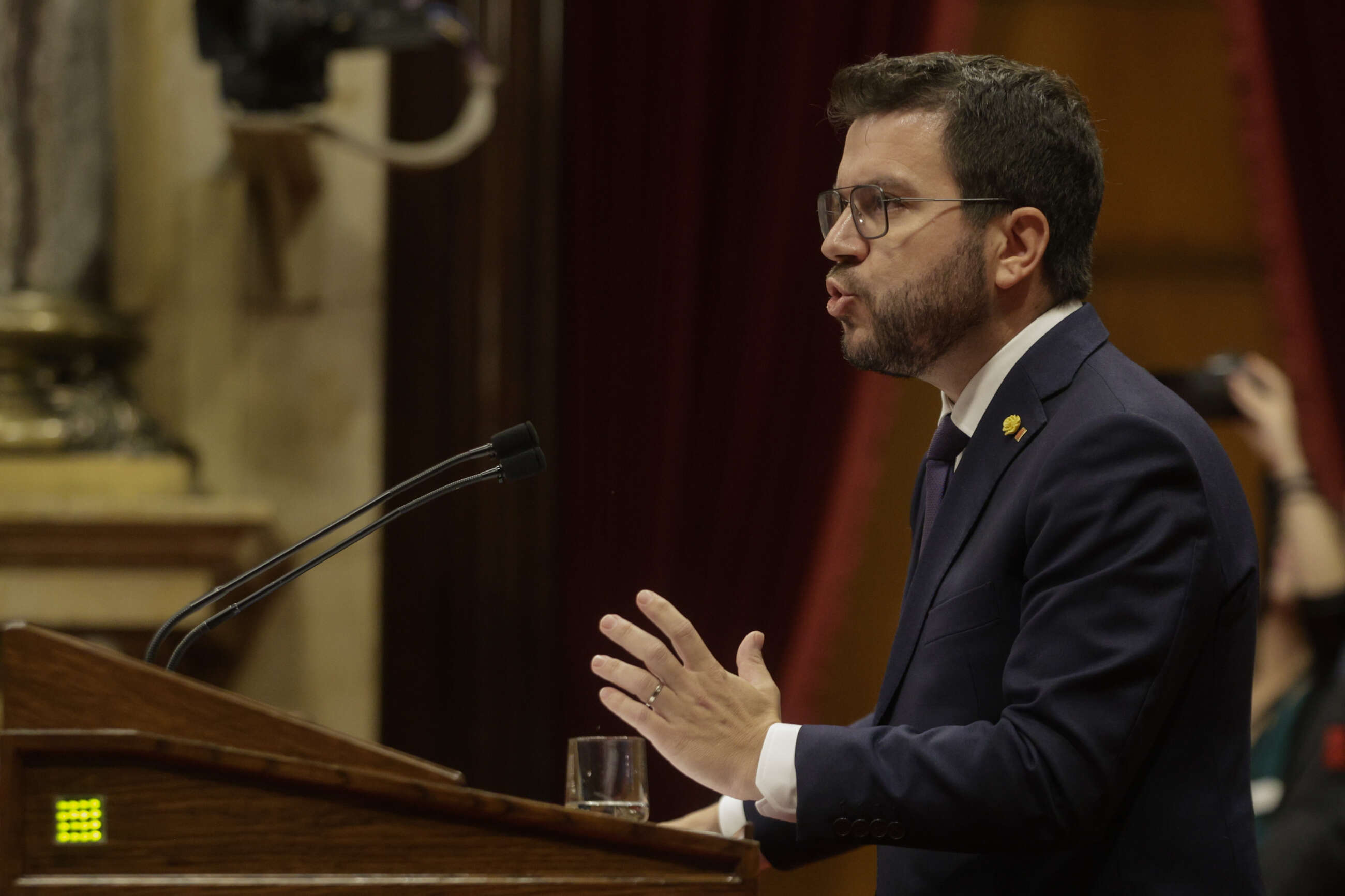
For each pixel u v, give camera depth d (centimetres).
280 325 1347
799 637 1366
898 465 1661
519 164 1348
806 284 1400
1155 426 528
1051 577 521
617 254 1362
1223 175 1739
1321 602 1079
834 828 504
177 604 1222
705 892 430
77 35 1307
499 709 1306
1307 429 1524
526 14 1357
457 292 1342
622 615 1324
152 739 411
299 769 417
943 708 556
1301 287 1535
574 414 1342
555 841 431
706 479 1373
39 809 411
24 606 1207
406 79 1357
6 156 1289
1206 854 527
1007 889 546
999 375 600
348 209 1351
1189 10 1731
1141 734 498
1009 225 593
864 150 612
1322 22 1545
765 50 1415
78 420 1284
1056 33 1723
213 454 1338
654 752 1285
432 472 591
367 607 1312
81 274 1309
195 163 1361
